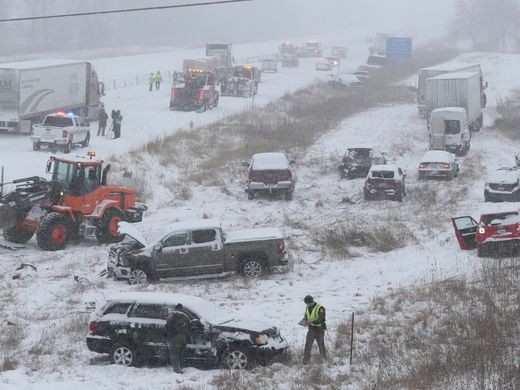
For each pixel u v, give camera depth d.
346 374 40.41
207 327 41.94
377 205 91.88
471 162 118.00
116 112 121.69
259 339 41.62
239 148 125.19
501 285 55.59
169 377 40.16
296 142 133.12
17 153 105.88
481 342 42.78
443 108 127.50
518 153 118.75
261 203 94.88
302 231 78.75
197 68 184.62
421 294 55.59
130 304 42.91
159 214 88.75
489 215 66.75
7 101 117.62
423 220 82.06
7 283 60.06
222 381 39.00
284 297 57.06
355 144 134.62
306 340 42.19
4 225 69.94
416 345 44.66
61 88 126.62
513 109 173.50
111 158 106.00
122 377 40.22
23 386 37.19
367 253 70.69
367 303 55.06
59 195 72.69
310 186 104.38
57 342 46.69
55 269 64.94
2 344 46.09
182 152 118.69
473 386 37.38
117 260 62.00
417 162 120.38
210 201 96.25
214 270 62.00
